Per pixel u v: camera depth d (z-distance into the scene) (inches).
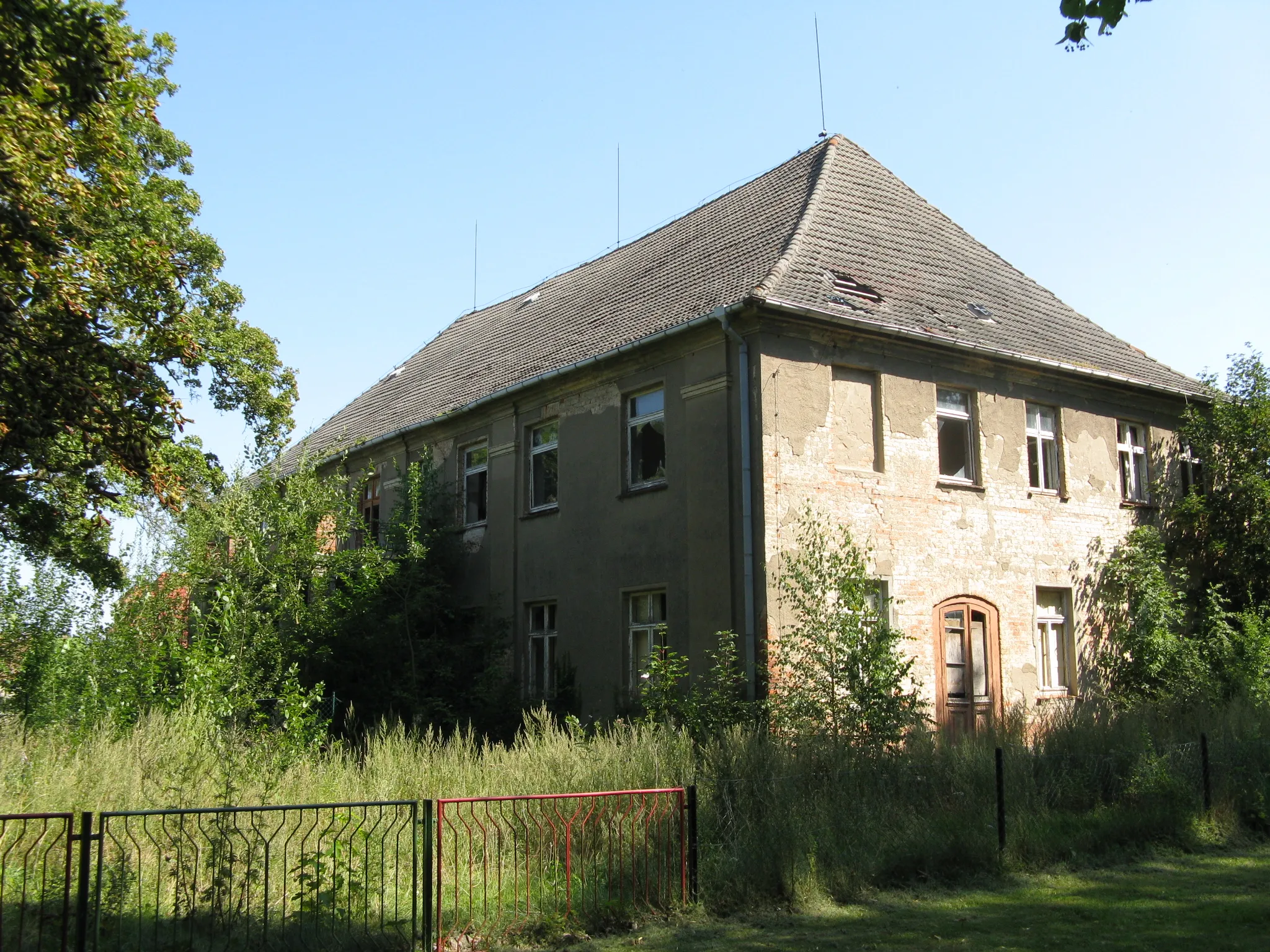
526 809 347.3
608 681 658.8
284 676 614.2
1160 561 736.3
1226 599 732.0
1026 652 674.8
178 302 496.7
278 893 315.3
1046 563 696.4
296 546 709.9
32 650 645.3
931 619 631.2
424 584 748.0
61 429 396.5
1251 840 466.9
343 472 971.9
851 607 518.3
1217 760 498.0
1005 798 442.6
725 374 597.3
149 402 412.5
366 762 447.8
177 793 358.0
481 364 912.9
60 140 379.9
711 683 566.9
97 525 500.4
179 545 692.7
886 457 626.8
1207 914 341.1
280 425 755.4
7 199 365.7
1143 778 473.7
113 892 289.4
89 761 388.2
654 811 351.9
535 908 329.4
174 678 597.0
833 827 390.3
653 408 660.7
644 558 642.2
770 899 356.8
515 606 749.9
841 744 450.3
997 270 810.2
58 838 271.6
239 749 428.1
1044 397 719.7
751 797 395.9
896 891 376.2
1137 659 706.8
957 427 678.5
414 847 299.1
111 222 533.0
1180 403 796.6
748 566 571.5
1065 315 809.5
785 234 677.3
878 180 800.9
